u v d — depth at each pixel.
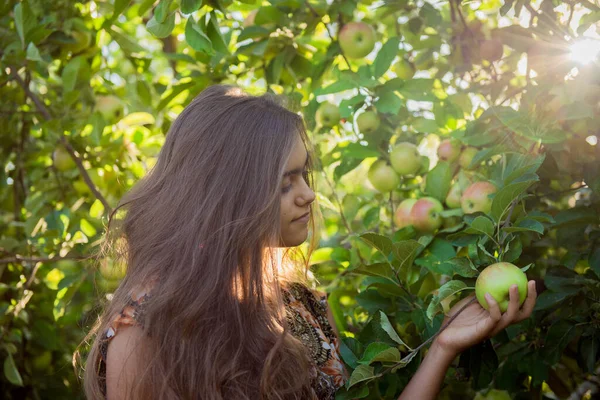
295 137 1.27
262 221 1.23
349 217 2.01
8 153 2.42
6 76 2.07
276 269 1.30
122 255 1.40
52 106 2.17
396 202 1.99
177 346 1.19
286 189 1.28
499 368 1.66
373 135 1.79
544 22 1.58
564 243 1.54
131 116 2.16
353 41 1.82
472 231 1.33
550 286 1.50
